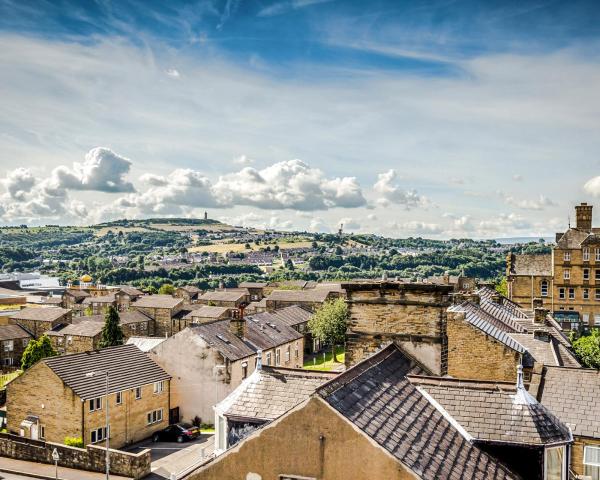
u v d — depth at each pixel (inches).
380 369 631.8
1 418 2247.8
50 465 1722.4
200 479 518.3
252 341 2728.8
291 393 658.2
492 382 625.0
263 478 497.7
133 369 2236.7
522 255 3737.7
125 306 5561.0
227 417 651.5
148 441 2146.9
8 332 3976.4
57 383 1987.0
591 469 904.3
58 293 7691.9
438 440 539.2
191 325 2459.4
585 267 3464.6
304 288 6486.2
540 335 1275.8
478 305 1470.2
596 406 944.9
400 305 788.6
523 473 565.3
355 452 470.3
